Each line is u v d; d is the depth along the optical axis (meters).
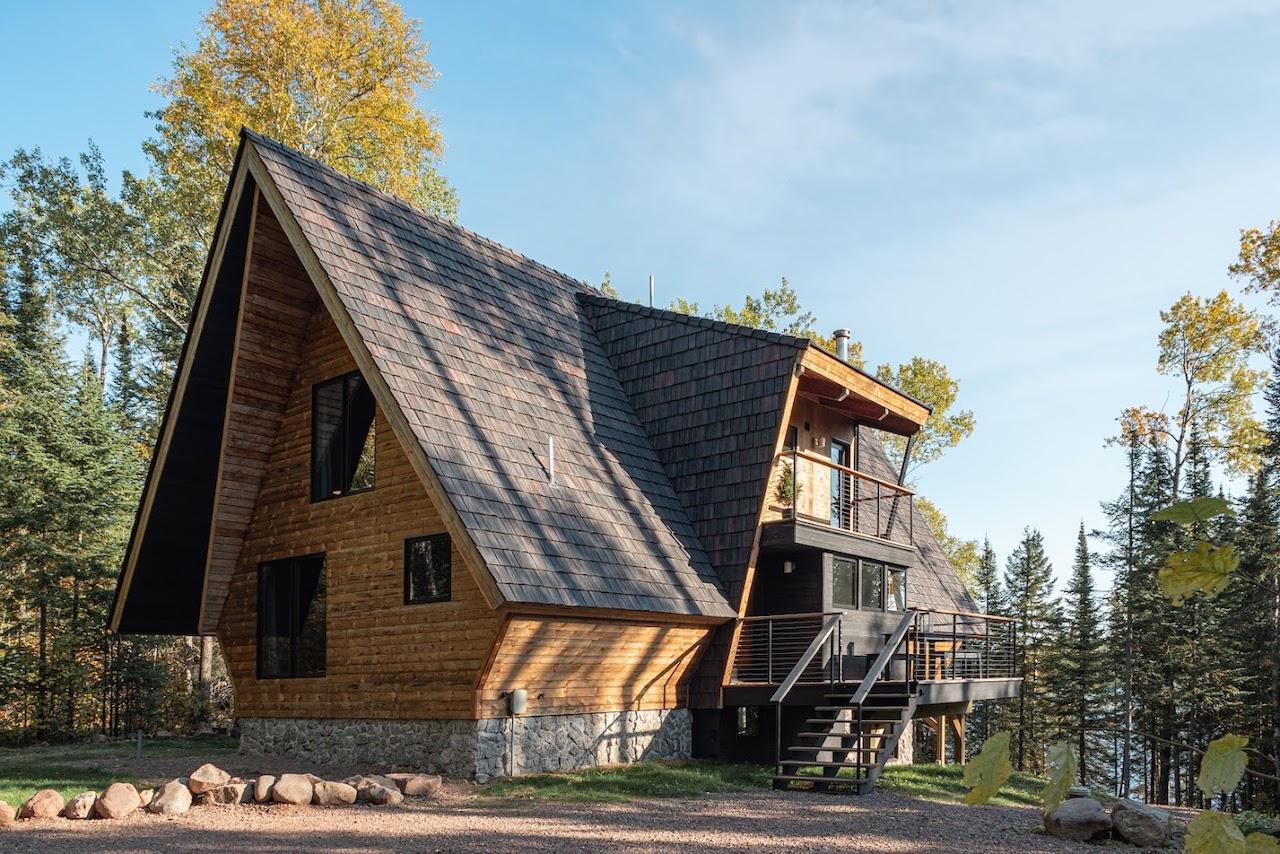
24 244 29.97
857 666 18.72
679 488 18.48
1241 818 11.56
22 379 27.38
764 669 18.91
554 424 17.02
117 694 26.47
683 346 19.45
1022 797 15.56
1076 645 42.25
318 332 18.03
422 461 14.06
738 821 11.69
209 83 27.81
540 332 18.95
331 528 17.30
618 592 15.09
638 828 11.07
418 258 17.42
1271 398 33.03
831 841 10.45
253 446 18.48
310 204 16.09
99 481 26.36
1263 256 36.66
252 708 18.45
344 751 16.52
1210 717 34.16
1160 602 36.25
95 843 10.01
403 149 31.02
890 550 20.92
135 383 35.31
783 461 19.39
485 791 13.58
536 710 15.36
